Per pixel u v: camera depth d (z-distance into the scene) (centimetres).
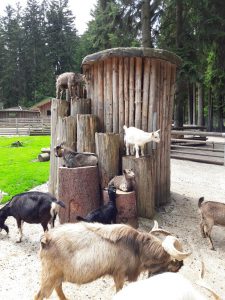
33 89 3148
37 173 586
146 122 373
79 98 399
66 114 404
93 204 330
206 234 313
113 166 349
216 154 703
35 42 3222
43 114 2281
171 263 191
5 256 280
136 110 371
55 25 3353
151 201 345
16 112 2303
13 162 731
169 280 117
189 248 305
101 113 384
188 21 991
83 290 234
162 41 1051
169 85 403
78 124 368
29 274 254
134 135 344
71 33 3388
